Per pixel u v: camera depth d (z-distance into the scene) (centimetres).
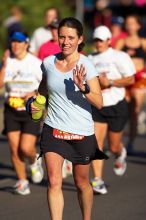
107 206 1555
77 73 1194
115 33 2461
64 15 4234
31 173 1819
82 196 1267
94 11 4712
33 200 1623
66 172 1898
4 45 3900
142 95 2258
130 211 1509
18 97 1672
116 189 1736
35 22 4078
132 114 2264
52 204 1218
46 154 1237
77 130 1236
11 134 1688
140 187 1753
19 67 1667
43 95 1290
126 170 1983
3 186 1789
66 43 1220
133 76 1742
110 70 1734
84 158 1245
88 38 4441
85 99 1236
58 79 1230
